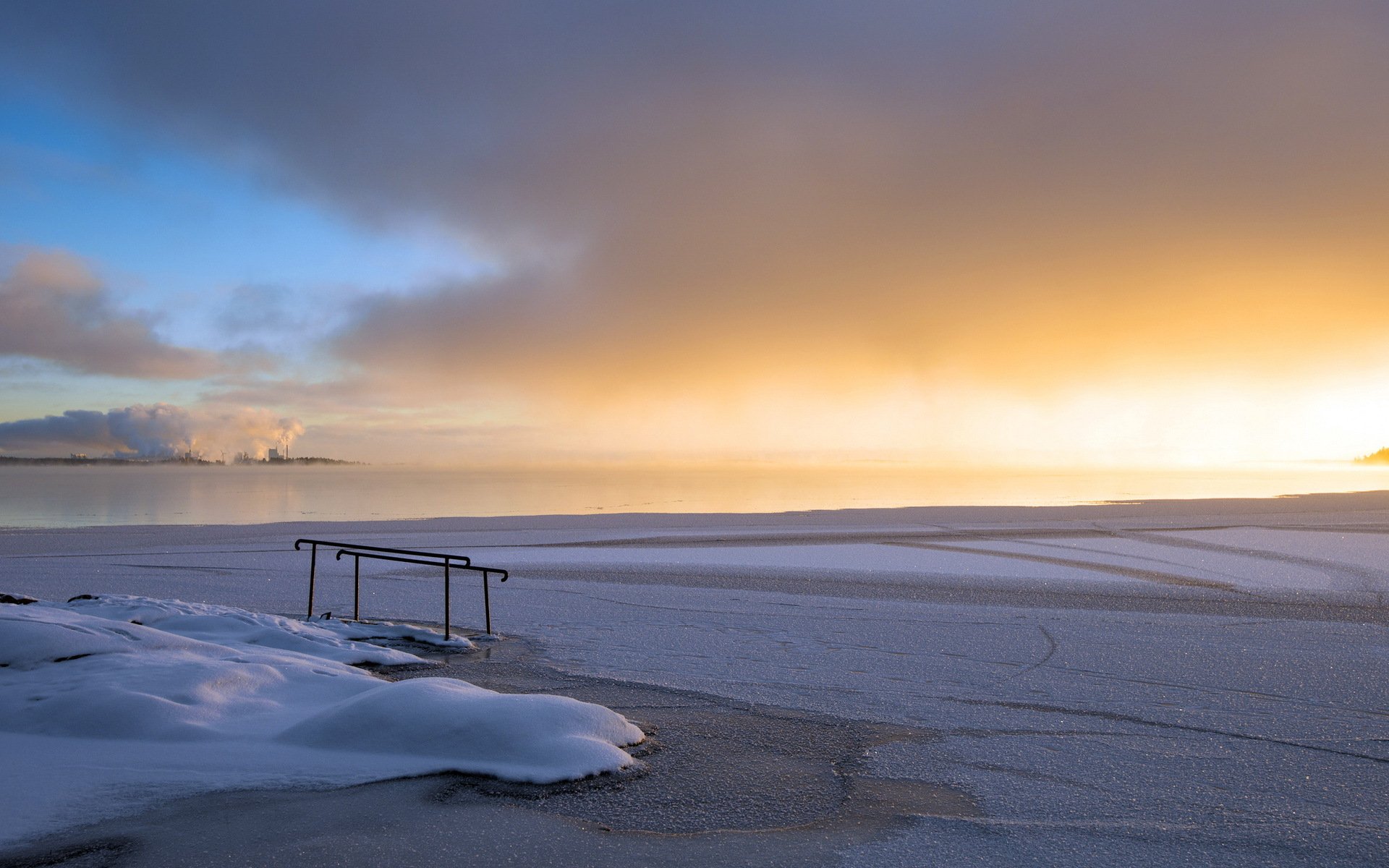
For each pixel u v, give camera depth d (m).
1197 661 9.12
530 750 5.31
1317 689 7.84
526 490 94.75
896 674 8.43
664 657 9.25
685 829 4.42
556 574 17.73
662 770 5.38
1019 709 7.08
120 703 5.81
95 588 15.34
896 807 4.81
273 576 17.30
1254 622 11.77
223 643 8.71
